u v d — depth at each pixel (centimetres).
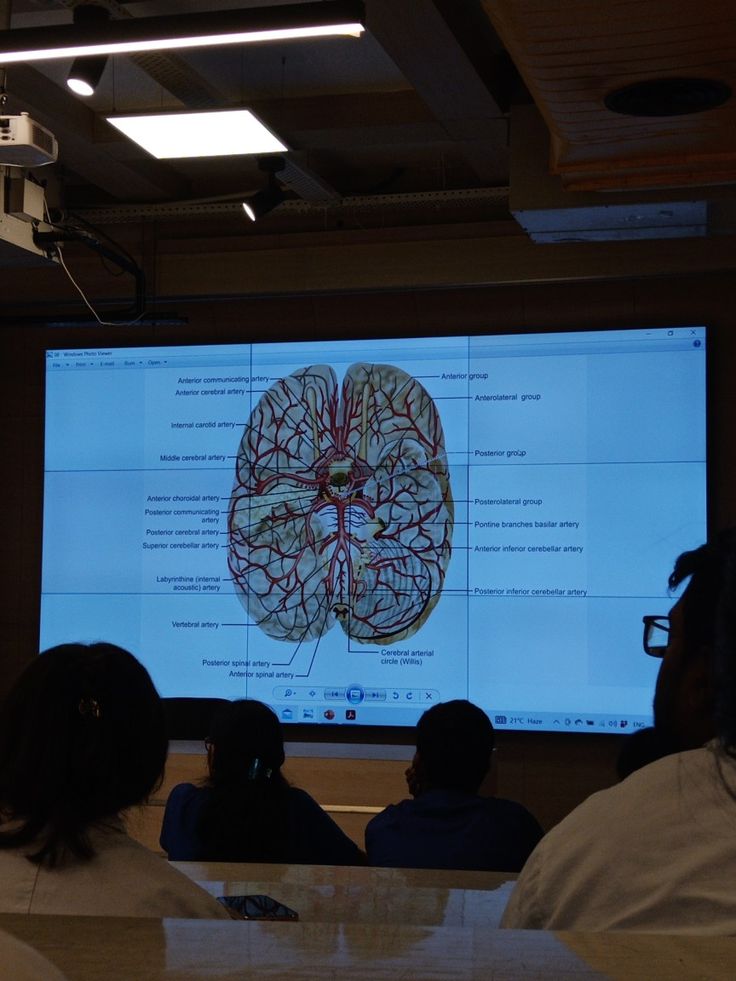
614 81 309
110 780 141
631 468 528
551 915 103
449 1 361
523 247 543
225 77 468
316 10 289
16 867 136
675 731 117
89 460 578
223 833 253
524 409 541
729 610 84
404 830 243
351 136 486
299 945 55
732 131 348
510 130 427
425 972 50
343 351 564
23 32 304
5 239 418
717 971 51
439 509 546
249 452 568
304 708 550
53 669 143
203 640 562
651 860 97
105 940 54
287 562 558
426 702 539
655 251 526
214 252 578
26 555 588
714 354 529
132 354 579
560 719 525
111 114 420
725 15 268
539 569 533
